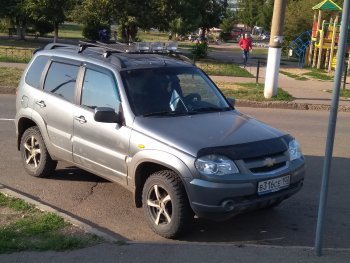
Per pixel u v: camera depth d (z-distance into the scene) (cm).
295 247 479
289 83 2017
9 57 2325
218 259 446
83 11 3083
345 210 639
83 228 504
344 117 1380
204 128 547
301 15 3547
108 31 3872
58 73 682
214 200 491
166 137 525
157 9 3039
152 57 659
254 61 3291
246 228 573
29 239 477
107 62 624
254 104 1511
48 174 713
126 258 445
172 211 513
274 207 637
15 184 693
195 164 495
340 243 538
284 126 1202
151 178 530
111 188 689
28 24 4062
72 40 4131
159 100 593
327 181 440
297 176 548
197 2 3406
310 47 3102
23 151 731
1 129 1012
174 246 473
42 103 684
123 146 561
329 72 2597
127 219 586
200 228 567
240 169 502
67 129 642
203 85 651
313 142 1021
